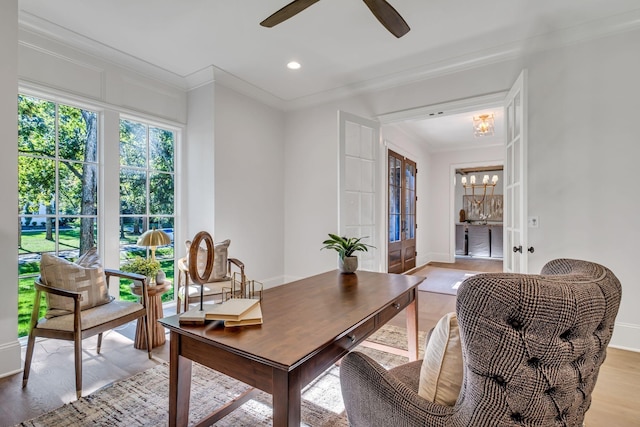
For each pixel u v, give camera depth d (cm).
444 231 726
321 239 433
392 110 377
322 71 360
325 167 428
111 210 319
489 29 278
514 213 291
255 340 115
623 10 250
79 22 267
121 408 180
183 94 386
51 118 283
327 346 118
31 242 272
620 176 258
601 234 265
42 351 252
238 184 394
